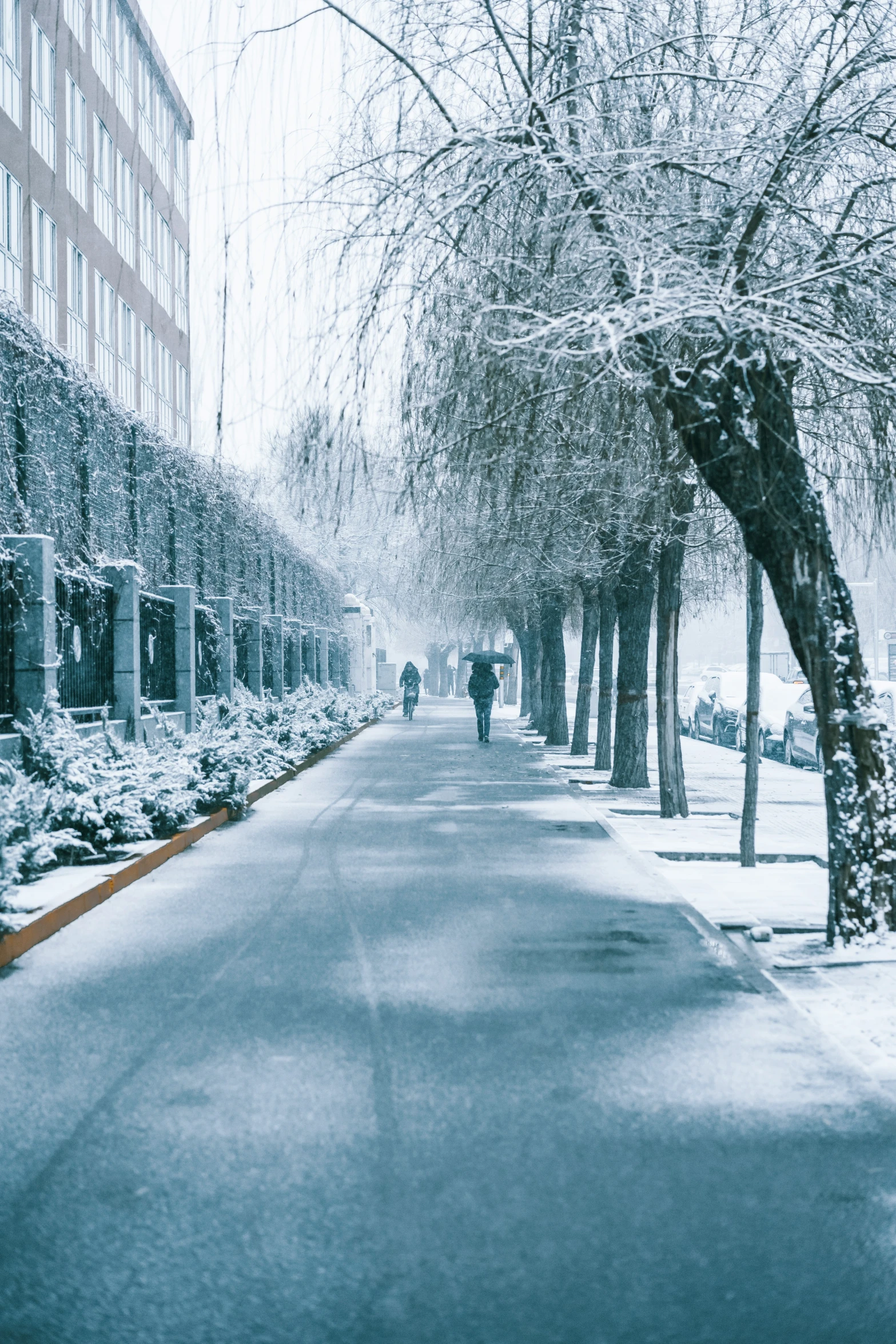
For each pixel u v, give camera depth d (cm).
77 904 1003
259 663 3092
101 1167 490
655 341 841
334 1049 641
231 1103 562
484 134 820
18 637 1437
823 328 820
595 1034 670
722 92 897
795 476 866
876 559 1087
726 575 1891
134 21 993
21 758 1314
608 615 2450
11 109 2639
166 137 3947
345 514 977
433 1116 545
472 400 916
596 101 913
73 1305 386
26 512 1552
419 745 3409
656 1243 427
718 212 848
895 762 876
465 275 905
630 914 1010
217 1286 397
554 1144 514
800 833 1516
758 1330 371
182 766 1598
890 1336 368
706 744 3538
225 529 2831
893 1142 518
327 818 1703
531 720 4325
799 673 3556
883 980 791
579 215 813
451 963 838
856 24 828
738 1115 548
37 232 2823
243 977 797
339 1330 370
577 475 1196
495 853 1360
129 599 1892
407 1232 434
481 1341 364
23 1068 613
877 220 885
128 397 3569
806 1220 445
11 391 1533
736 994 754
